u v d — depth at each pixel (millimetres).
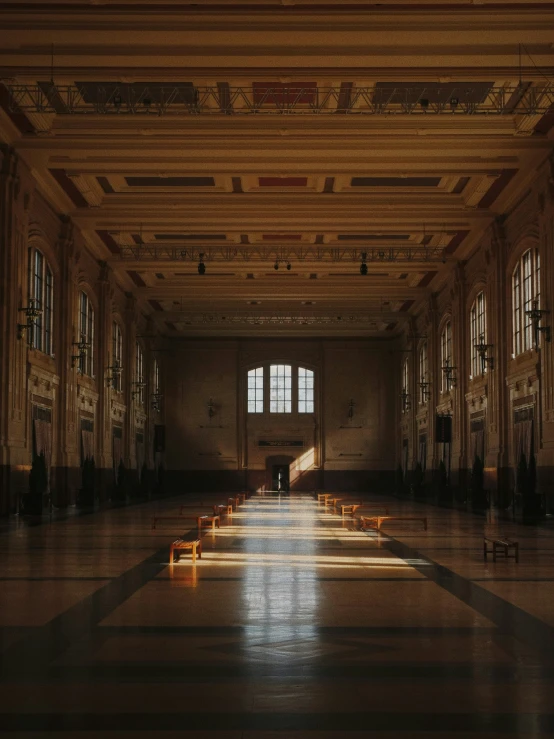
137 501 41594
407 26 19703
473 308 38719
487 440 35188
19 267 27516
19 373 27500
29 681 6469
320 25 19656
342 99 23969
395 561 14930
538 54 20625
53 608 9875
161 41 20156
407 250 39031
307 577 12680
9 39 19969
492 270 34156
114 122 25453
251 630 8484
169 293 47281
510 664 7008
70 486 34094
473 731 5246
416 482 46719
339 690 6184
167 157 27766
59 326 33406
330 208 32875
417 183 31062
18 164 26859
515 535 20672
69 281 33812
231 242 38625
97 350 39812
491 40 20141
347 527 23812
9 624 8867
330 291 46938
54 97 23641
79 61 20938
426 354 49219
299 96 23250
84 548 17391
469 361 39375
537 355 28750
